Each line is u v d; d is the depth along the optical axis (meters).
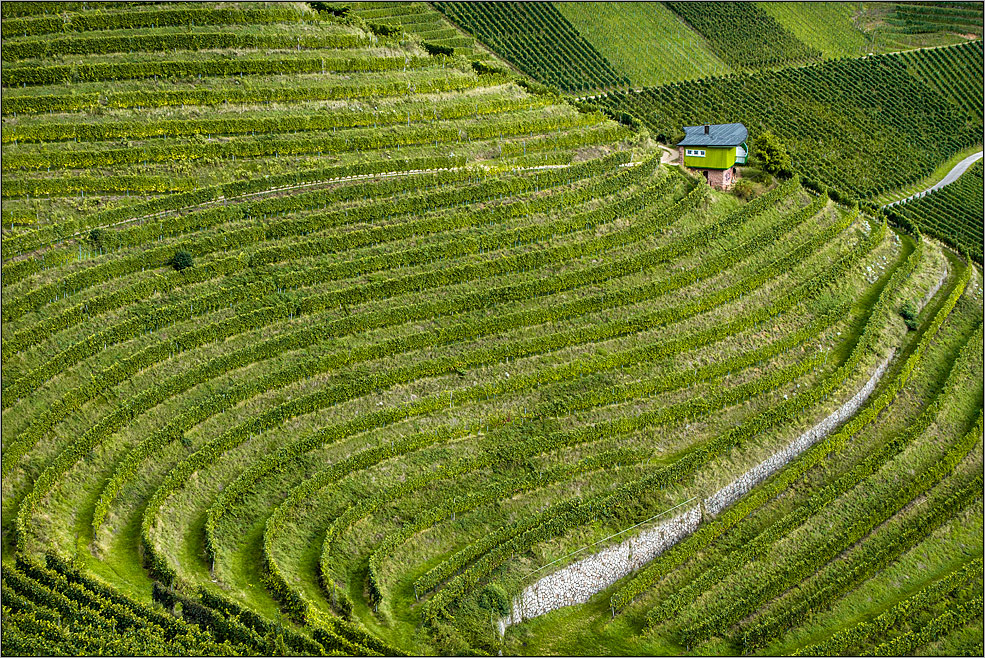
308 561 73.94
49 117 106.12
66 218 96.25
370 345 90.38
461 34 176.88
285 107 117.00
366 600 71.94
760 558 82.12
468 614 72.12
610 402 91.94
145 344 85.75
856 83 193.12
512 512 80.94
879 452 94.00
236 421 82.38
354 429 83.88
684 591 77.25
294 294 93.69
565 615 76.50
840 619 78.94
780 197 124.06
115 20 119.75
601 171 120.19
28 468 73.69
